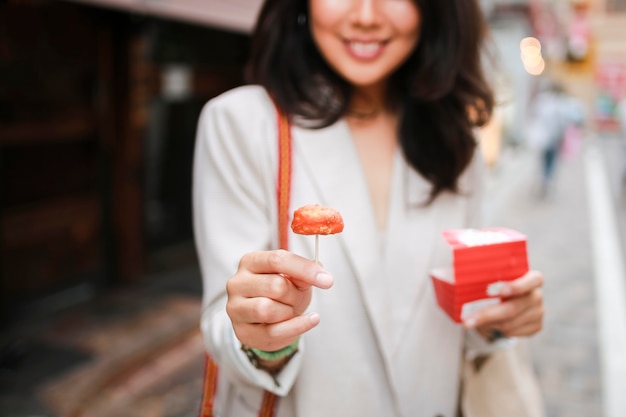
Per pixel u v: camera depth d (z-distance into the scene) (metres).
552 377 4.17
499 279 1.26
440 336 1.35
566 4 31.89
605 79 34.12
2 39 3.91
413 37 1.35
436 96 1.37
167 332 4.45
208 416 1.36
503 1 16.89
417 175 1.39
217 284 1.24
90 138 4.94
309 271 0.97
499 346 1.39
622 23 34.16
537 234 8.88
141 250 5.54
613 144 29.73
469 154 1.41
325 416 1.25
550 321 5.27
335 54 1.33
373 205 1.40
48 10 4.27
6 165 4.21
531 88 22.98
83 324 4.48
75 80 4.66
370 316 1.27
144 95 5.32
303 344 1.22
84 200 4.97
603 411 3.71
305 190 1.30
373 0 1.28
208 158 1.35
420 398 1.33
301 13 1.42
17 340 4.11
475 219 1.53
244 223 1.29
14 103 4.12
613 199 12.68
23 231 4.40
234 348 1.14
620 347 4.70
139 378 3.94
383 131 1.46
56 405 3.39
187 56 5.69
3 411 3.26
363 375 1.27
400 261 1.33
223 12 4.15
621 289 6.24
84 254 5.03
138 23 4.87
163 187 6.07
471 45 1.42
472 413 1.46
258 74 1.41
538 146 12.25
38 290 4.59
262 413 1.25
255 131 1.32
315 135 1.33
